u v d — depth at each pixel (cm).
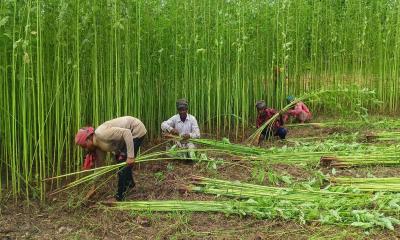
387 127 1199
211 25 1166
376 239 579
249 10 1262
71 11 799
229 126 1176
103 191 774
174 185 777
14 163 735
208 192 737
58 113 793
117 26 854
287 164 880
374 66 1508
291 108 1262
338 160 866
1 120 783
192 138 914
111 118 890
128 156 705
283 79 1296
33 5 756
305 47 1466
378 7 1491
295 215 644
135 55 973
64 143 832
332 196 683
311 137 1123
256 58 1304
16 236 630
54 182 812
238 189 731
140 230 631
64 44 774
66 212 703
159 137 1094
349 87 1254
